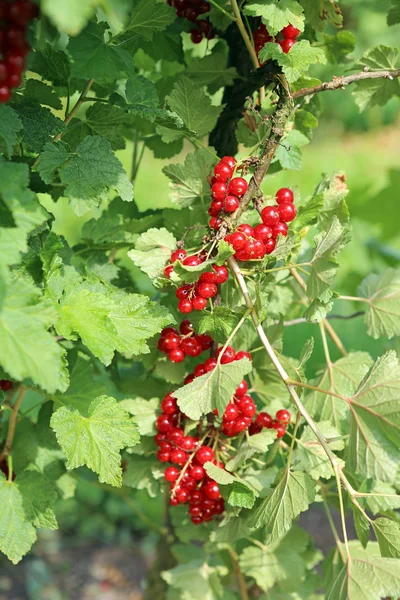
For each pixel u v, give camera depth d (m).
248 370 0.61
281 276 0.75
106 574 1.41
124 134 0.81
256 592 0.84
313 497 0.62
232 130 0.75
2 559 1.43
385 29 2.72
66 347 0.71
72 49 0.58
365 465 0.61
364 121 3.18
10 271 0.61
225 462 0.68
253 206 0.67
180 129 0.67
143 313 0.63
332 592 0.62
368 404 0.62
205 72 0.75
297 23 0.63
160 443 0.68
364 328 1.54
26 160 0.64
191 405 0.61
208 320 0.64
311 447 0.68
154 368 0.75
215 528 0.70
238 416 0.66
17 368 0.53
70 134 0.69
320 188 0.72
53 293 0.61
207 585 0.78
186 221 0.72
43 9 0.50
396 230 1.06
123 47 0.67
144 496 1.44
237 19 0.66
